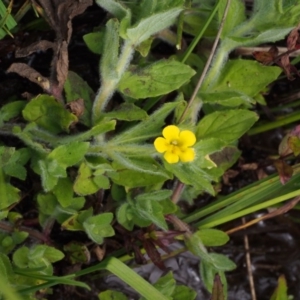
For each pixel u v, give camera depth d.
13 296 0.27
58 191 0.30
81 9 0.31
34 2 0.32
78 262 0.32
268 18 0.31
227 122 0.31
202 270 0.32
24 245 0.32
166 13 0.29
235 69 0.32
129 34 0.30
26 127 0.30
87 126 0.32
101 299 0.31
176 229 0.32
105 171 0.31
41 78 0.31
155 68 0.30
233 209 0.32
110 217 0.30
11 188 0.30
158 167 0.30
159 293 0.30
